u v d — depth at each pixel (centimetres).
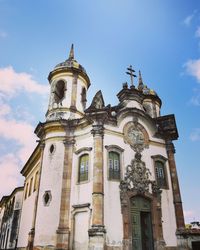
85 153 2130
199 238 2038
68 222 1936
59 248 1839
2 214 4753
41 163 2294
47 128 2359
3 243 3841
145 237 2041
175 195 2267
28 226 2531
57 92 2703
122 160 2125
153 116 3152
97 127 2125
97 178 1917
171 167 2386
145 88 3372
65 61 2845
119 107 2341
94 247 1686
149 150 2348
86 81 2814
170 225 2127
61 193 2042
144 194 2098
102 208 1834
